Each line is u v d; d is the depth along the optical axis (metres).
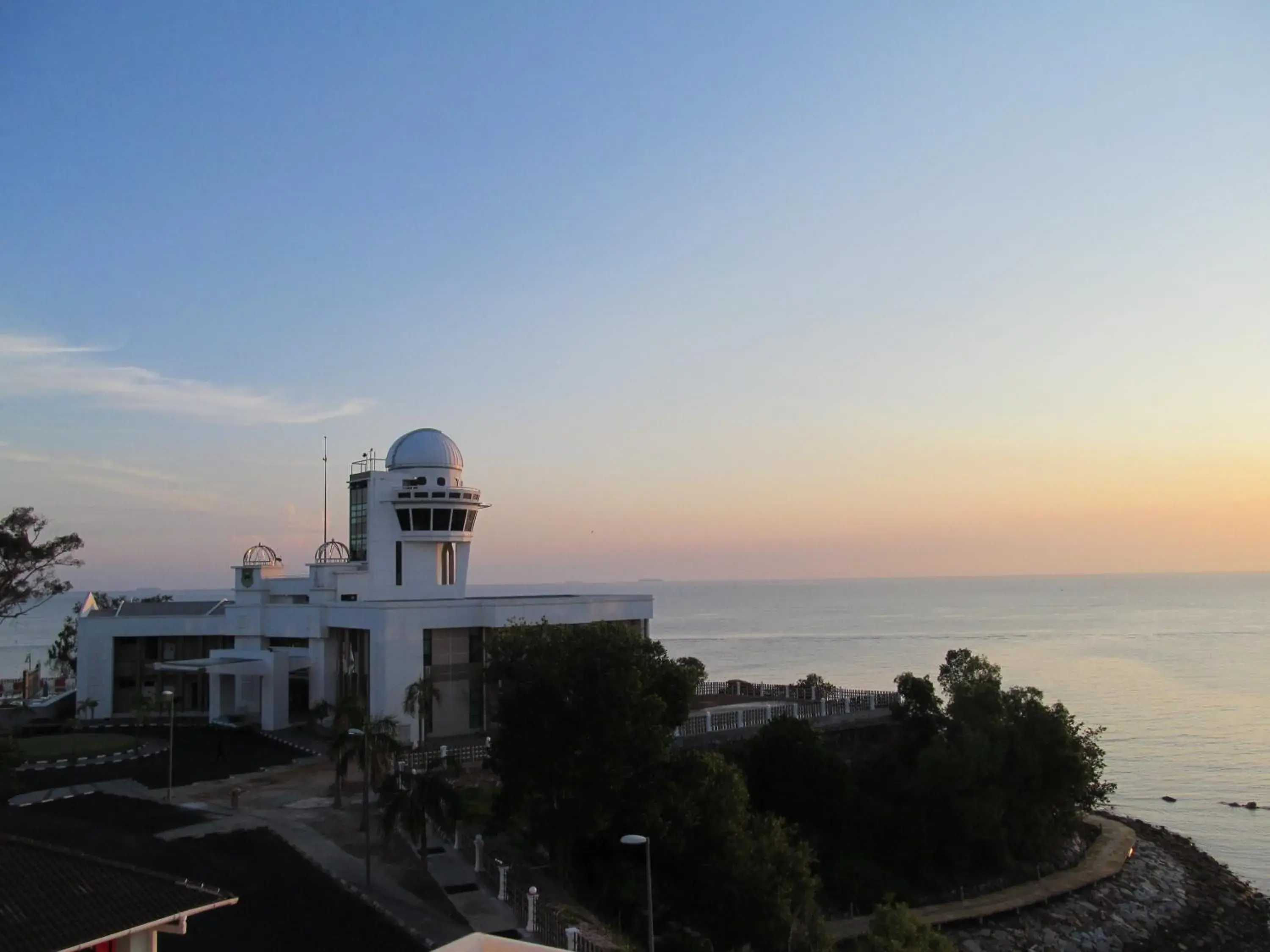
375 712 75.00
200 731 84.56
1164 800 101.62
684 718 53.50
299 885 41.25
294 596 92.12
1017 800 73.69
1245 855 85.94
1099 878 72.00
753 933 47.50
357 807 55.50
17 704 97.94
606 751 46.97
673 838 48.16
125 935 21.08
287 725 84.31
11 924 19.27
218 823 51.31
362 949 35.06
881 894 64.62
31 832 47.16
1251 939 68.19
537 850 51.28
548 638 50.25
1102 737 130.00
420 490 90.31
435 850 47.91
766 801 69.25
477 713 79.12
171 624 96.50
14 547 77.50
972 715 76.19
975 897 67.56
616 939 37.34
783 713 78.62
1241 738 129.25
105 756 71.44
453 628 78.25
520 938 36.78
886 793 74.69
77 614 109.00
